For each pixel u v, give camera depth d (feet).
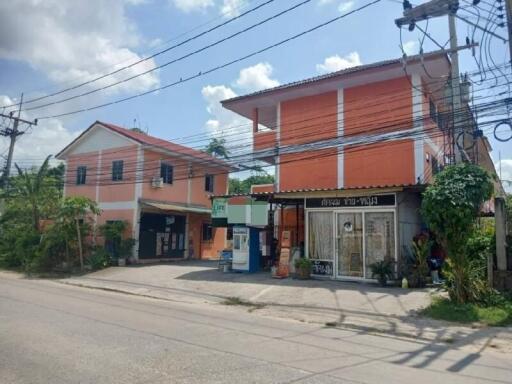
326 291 43.57
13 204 82.43
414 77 59.82
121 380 16.74
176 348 21.98
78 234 68.95
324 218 52.75
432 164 64.28
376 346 25.05
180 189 90.27
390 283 46.14
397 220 47.44
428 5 35.81
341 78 62.64
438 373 19.71
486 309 33.63
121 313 32.42
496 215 39.06
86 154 89.45
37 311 31.96
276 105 73.77
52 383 16.30
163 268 67.92
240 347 22.80
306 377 17.74
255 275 56.54
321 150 65.26
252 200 61.41
